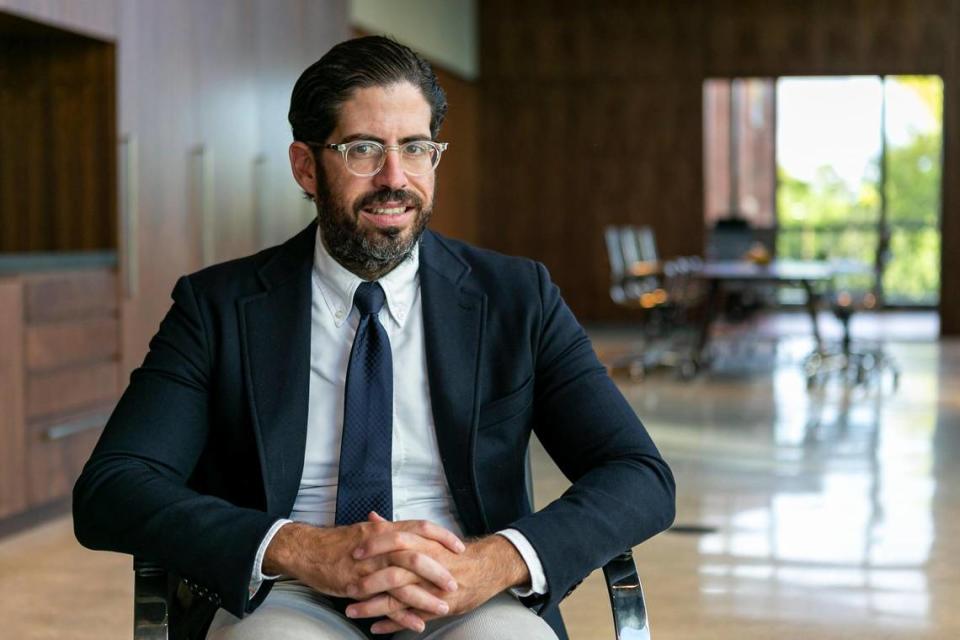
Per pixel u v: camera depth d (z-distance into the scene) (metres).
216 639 2.04
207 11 7.46
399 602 1.94
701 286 12.88
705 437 8.20
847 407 9.56
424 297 2.23
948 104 16.08
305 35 9.00
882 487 6.59
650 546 5.36
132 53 6.62
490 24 17.20
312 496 2.19
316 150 2.15
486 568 1.96
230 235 7.80
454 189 16.17
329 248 2.22
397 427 2.19
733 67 16.80
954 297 15.69
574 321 2.31
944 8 16.25
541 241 17.33
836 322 17.27
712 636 4.19
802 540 5.48
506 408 2.21
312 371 2.21
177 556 1.97
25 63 6.50
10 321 5.55
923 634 4.21
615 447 2.19
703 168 16.95
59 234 6.53
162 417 2.14
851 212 18.69
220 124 7.65
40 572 5.03
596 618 4.35
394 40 2.17
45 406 5.83
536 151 17.23
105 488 2.04
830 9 16.53
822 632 4.23
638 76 17.00
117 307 6.47
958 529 5.67
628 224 17.16
